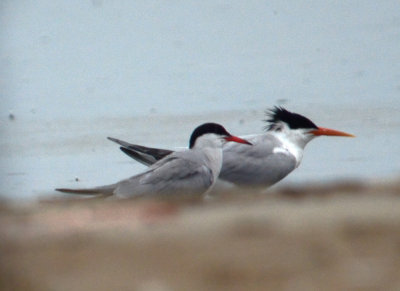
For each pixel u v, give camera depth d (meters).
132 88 21.38
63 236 7.96
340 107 19.48
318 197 9.52
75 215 9.02
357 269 6.70
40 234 8.10
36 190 15.05
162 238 7.65
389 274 6.60
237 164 13.52
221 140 12.78
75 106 20.12
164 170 12.03
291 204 8.97
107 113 19.78
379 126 18.28
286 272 6.73
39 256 7.38
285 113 14.21
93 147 17.75
